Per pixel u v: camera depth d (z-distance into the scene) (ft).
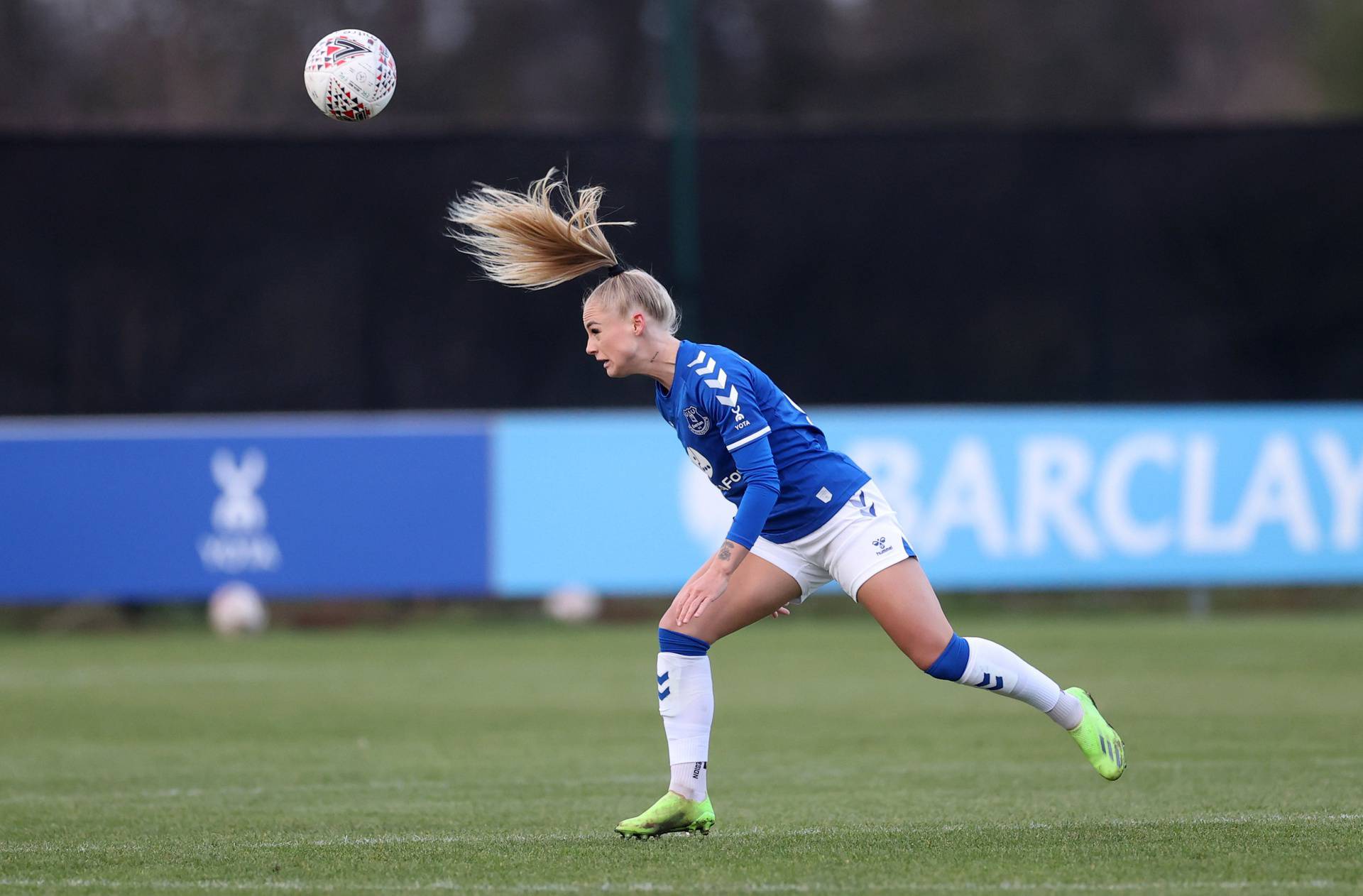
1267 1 254.88
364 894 49.73
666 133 170.71
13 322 165.17
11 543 152.05
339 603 170.40
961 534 159.74
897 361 172.45
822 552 58.29
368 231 168.45
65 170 165.27
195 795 74.84
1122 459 161.48
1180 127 172.35
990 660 58.29
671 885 50.21
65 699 116.16
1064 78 252.83
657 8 250.37
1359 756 83.71
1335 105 255.09
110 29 234.17
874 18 251.60
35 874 53.83
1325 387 173.58
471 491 157.07
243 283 167.53
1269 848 55.67
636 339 57.47
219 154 166.81
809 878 51.08
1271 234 172.96
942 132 171.83
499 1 248.32
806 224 171.73
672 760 59.57
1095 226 172.45
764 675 127.44
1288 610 177.58
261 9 237.04
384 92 66.74
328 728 100.78
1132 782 75.61
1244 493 161.99
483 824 64.85
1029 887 49.16
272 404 168.04
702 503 158.51
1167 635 153.58
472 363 169.27
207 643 155.33
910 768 82.33
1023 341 172.65
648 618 174.40
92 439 153.28
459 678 127.85
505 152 169.37
